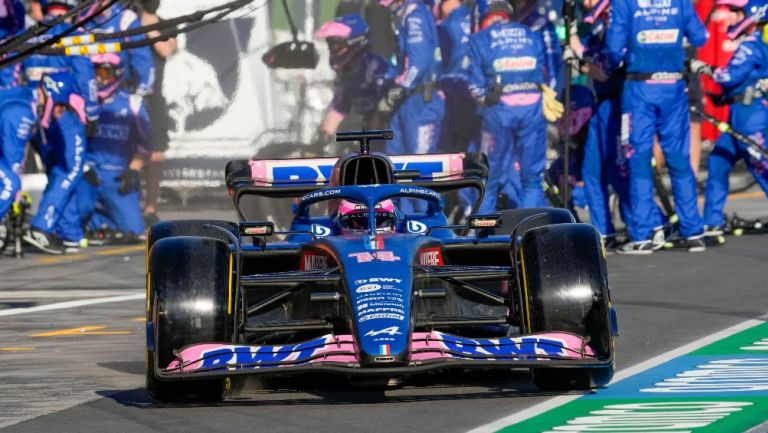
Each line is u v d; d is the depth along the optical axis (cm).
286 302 3062
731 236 6166
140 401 2873
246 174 3572
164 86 7281
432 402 2752
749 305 4131
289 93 6975
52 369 3347
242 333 2869
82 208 6606
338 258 2869
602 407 2670
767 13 5716
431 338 2667
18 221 6091
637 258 5462
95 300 4709
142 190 7256
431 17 6372
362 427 2531
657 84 5516
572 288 2756
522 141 6222
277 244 3167
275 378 3047
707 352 3338
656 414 2592
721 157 5812
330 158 3625
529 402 2733
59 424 2656
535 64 6191
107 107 6519
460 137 6650
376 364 2572
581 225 2861
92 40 3803
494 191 6300
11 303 4666
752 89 5722
